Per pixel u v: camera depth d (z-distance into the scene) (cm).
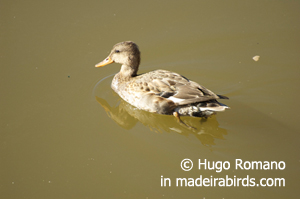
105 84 1372
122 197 957
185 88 1141
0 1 1781
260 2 1739
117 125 1184
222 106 1087
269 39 1545
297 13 1659
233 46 1528
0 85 1338
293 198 928
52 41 1553
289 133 1124
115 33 1588
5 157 1071
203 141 1107
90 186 987
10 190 980
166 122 1200
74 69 1431
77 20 1658
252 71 1407
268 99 1274
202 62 1464
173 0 1762
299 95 1284
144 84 1201
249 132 1133
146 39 1562
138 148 1090
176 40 1560
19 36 1580
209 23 1636
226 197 945
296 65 1416
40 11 1717
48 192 975
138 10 1709
